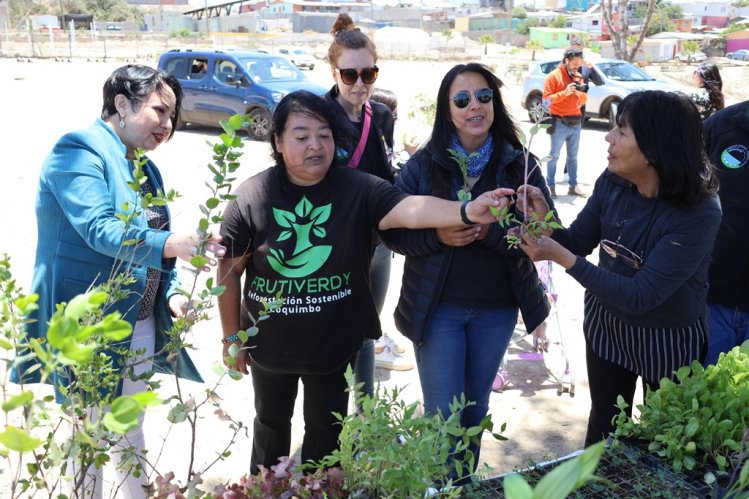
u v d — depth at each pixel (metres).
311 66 34.31
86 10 104.62
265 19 95.25
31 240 7.10
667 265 2.44
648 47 68.00
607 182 2.73
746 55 64.62
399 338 5.20
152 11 126.12
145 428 3.89
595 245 2.89
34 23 84.06
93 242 2.33
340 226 2.60
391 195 2.64
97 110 17.77
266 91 13.69
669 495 1.91
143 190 2.69
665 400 2.21
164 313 2.83
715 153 2.97
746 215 2.92
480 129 2.74
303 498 1.75
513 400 4.36
